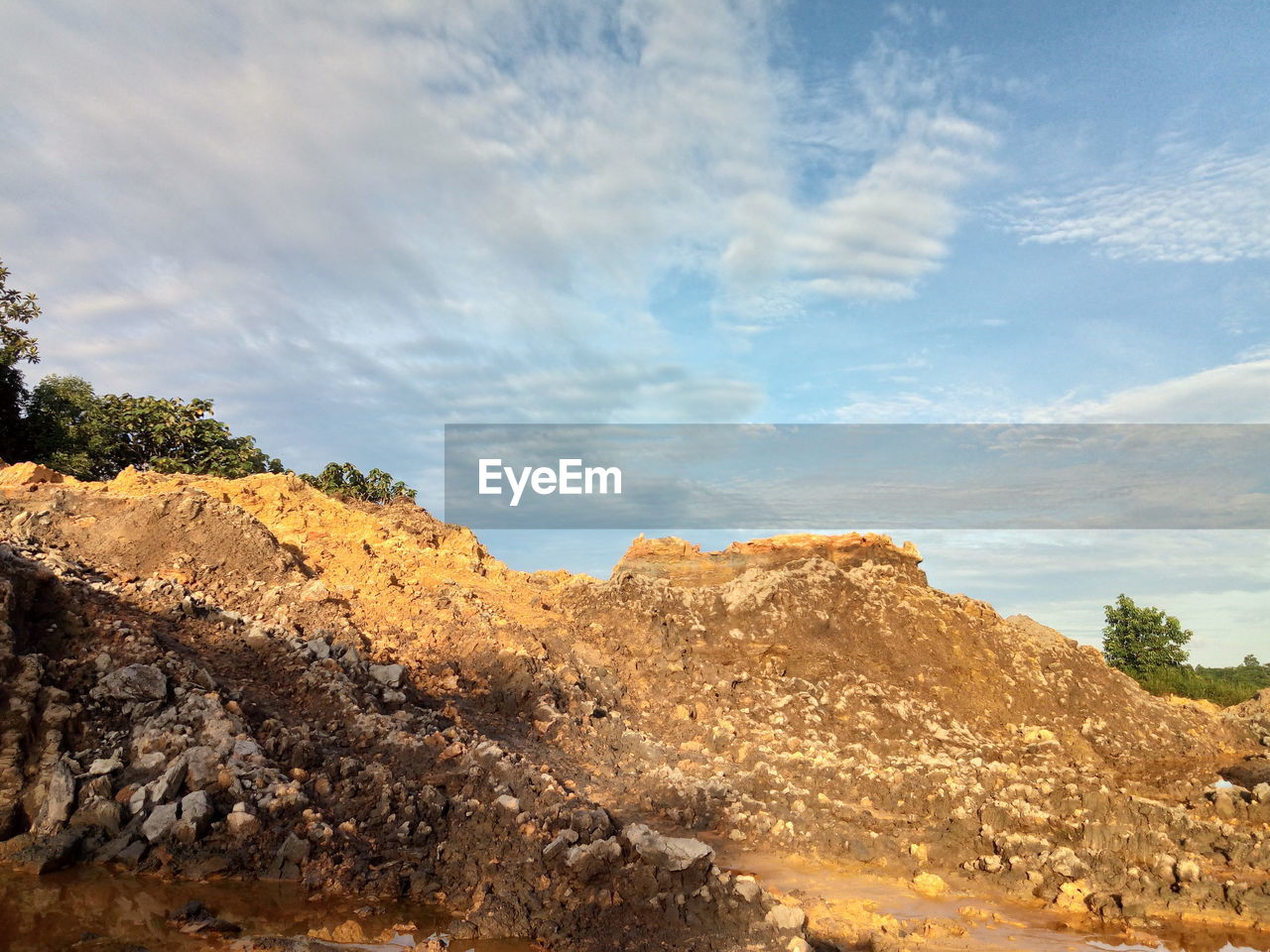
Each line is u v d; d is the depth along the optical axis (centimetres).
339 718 1172
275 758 1033
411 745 1135
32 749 941
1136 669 3253
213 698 1064
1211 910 967
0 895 785
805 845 1113
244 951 723
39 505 1559
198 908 786
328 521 2006
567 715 1431
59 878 825
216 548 1549
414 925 800
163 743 980
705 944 777
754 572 2181
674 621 1972
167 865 858
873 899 966
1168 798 1520
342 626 1441
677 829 1136
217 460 2803
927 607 2161
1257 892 975
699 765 1381
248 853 882
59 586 1169
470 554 2248
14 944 709
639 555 2473
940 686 1936
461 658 1540
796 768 1392
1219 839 1176
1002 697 1972
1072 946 869
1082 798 1276
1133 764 1817
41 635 1085
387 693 1288
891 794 1309
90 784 913
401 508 2339
